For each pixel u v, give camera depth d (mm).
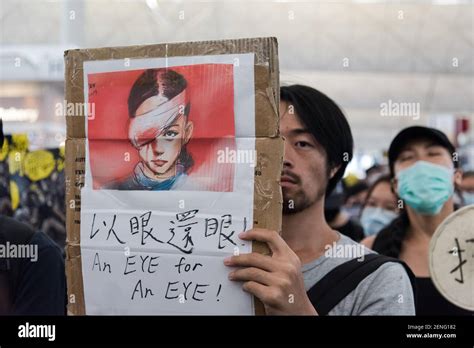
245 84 1108
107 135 1174
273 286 1076
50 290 1480
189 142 1134
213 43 1129
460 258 1606
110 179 1172
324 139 1413
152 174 1152
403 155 2281
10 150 2146
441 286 1606
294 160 1402
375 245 2326
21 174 2158
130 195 1162
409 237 2262
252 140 1107
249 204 1107
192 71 1135
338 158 1449
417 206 2225
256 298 1106
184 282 1133
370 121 6723
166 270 1141
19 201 2146
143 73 1159
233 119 1114
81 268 1183
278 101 1105
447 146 2250
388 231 2297
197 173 1131
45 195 2193
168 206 1143
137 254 1154
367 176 2945
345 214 2711
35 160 2189
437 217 2217
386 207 2791
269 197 1100
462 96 5086
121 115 1169
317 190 1416
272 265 1085
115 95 1172
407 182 2252
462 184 2598
